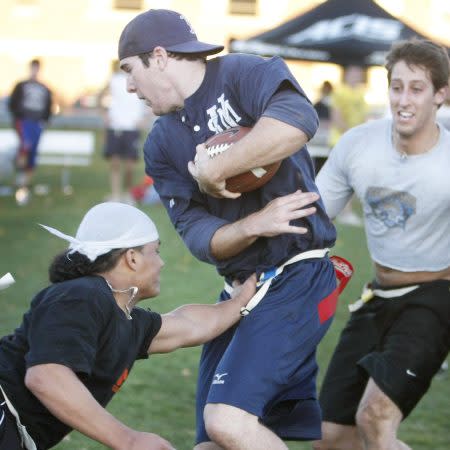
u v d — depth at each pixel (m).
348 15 45.56
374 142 14.40
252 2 117.06
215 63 12.52
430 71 13.71
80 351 10.60
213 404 12.21
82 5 120.19
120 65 12.71
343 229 40.62
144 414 18.75
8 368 11.06
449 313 14.24
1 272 30.69
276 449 12.14
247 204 12.84
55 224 40.19
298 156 12.80
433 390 21.00
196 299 27.67
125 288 11.63
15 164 51.81
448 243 14.34
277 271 12.81
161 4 118.50
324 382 15.04
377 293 14.79
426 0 109.69
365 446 13.81
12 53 120.56
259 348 12.37
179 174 13.22
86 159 64.31
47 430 11.20
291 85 11.94
